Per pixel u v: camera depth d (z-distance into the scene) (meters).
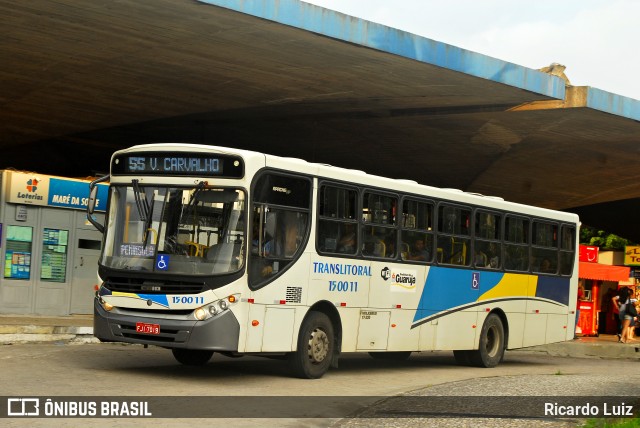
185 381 14.02
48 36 22.58
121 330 13.80
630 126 31.27
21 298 21.86
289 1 21.19
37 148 38.41
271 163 14.13
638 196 46.81
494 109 29.59
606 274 34.00
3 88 28.30
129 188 14.19
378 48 23.06
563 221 22.59
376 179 16.56
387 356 21.47
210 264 13.52
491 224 20.02
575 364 23.59
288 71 25.70
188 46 23.31
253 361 18.06
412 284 17.47
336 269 15.49
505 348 20.61
